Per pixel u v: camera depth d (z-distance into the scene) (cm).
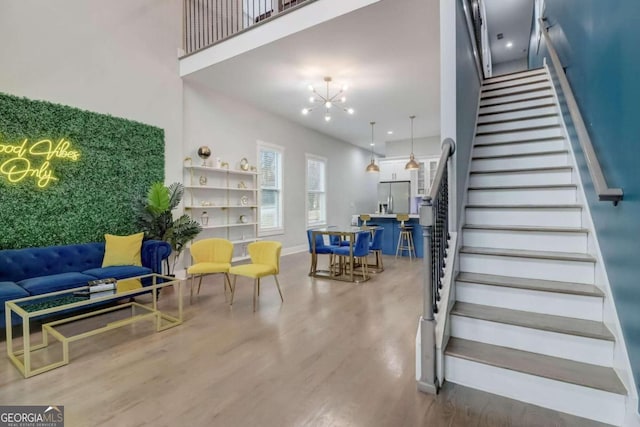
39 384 211
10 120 344
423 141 930
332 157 934
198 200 551
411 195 915
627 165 160
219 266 385
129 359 244
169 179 497
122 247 395
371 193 1146
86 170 402
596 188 167
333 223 939
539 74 518
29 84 358
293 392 201
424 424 170
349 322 319
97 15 415
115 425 172
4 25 341
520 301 222
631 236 156
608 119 189
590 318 202
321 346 265
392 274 536
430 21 354
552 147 347
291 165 767
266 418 177
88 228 404
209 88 562
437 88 546
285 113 700
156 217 440
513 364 186
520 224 283
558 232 250
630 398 153
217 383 211
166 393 200
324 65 462
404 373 222
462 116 304
